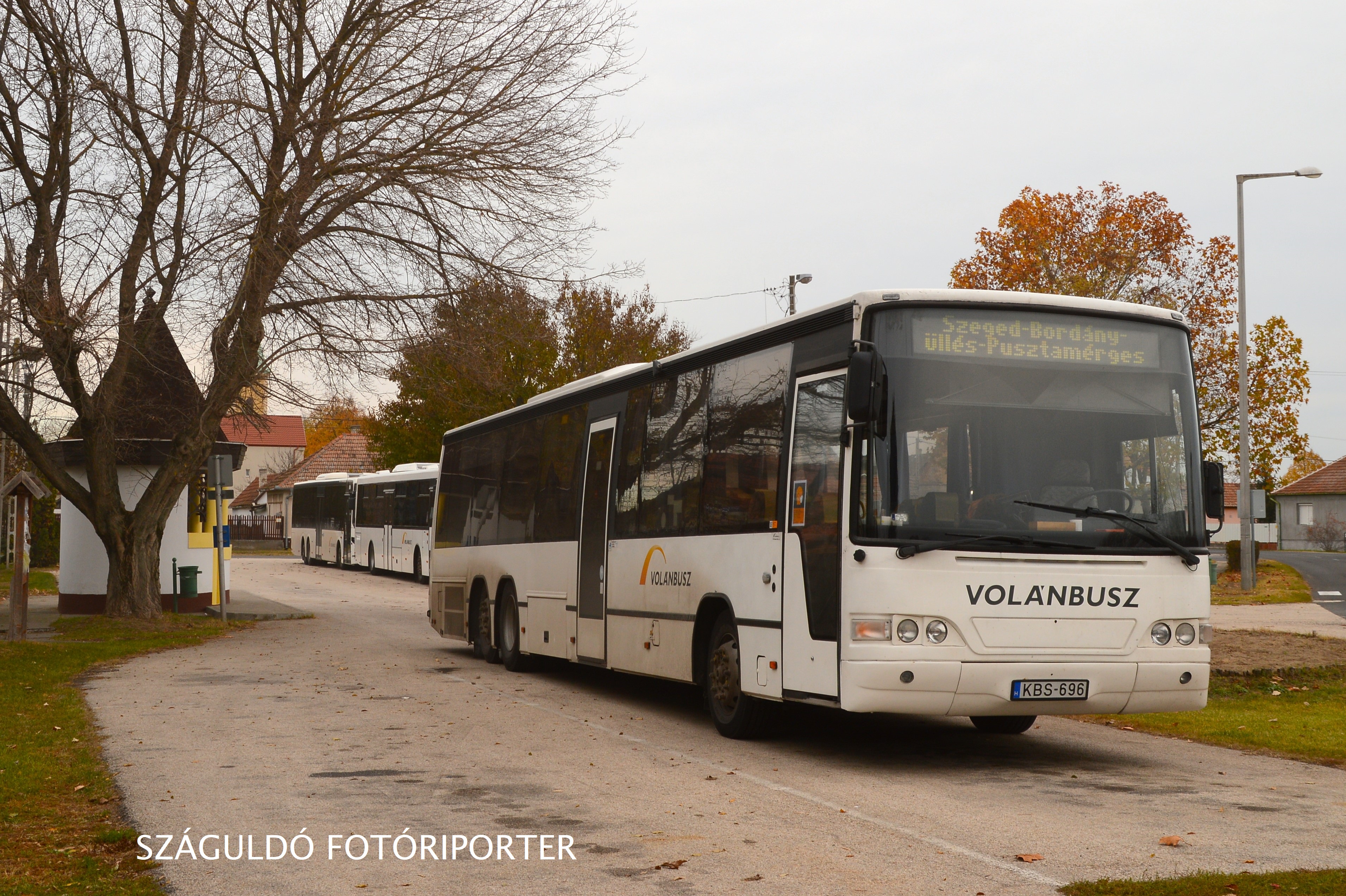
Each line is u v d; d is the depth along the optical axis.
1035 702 8.91
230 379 21.73
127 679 15.61
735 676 10.88
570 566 14.63
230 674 16.17
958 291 9.34
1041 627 8.94
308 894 5.94
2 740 10.62
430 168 21.38
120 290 21.34
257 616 25.84
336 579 43.91
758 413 10.63
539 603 15.62
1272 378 40.47
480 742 10.67
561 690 14.63
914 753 10.24
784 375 10.28
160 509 23.12
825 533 9.34
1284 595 32.38
